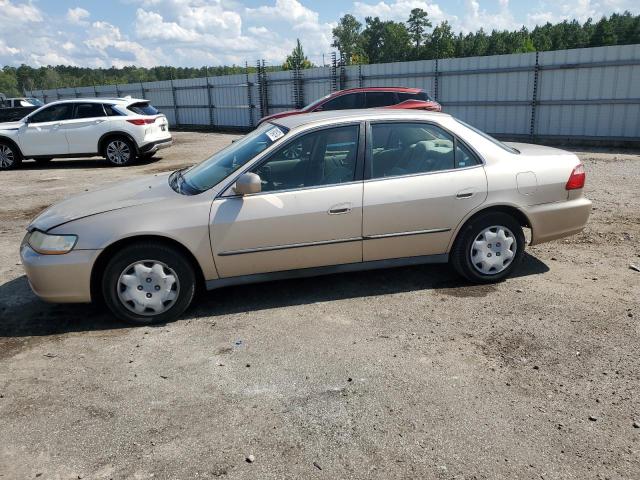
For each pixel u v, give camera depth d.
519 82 16.41
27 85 132.25
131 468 2.69
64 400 3.31
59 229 4.17
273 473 2.63
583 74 15.09
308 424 2.99
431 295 4.73
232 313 4.51
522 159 4.84
